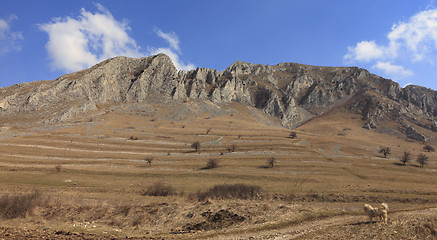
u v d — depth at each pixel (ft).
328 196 159.74
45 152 408.67
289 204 97.40
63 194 158.81
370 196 157.89
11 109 653.71
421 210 94.43
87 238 62.03
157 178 270.46
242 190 163.73
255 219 78.13
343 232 61.57
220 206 94.63
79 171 301.63
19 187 197.88
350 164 384.27
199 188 201.16
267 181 248.93
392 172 339.77
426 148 634.84
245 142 530.68
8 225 81.82
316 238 58.39
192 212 91.97
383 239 55.01
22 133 515.91
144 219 90.43
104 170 309.42
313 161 394.93
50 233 66.28
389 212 88.84
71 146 460.96
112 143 503.61
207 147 485.56
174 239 62.90
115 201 126.52
